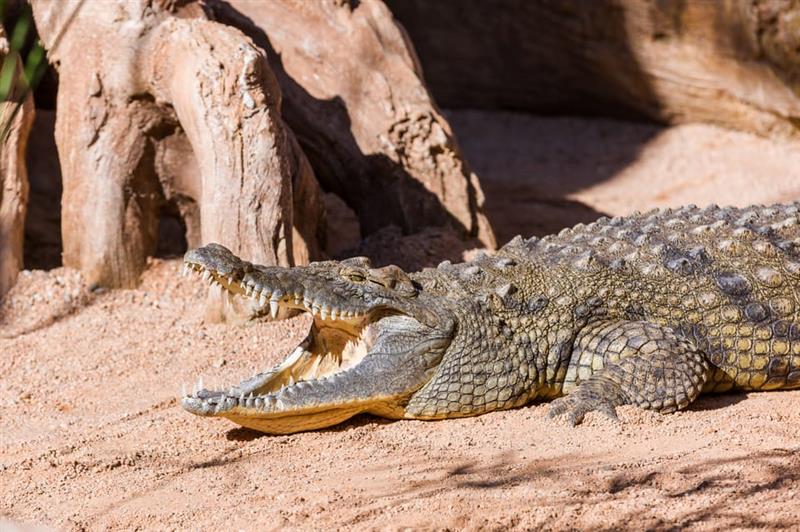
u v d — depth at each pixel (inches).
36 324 853.2
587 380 647.8
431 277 673.0
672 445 574.2
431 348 632.4
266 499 530.9
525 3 1615.4
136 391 725.9
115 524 514.0
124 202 903.1
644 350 647.1
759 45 1462.8
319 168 1023.6
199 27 871.1
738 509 478.9
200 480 565.9
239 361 766.5
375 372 618.5
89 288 896.9
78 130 901.2
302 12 1034.7
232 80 834.8
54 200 1144.8
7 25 914.1
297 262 890.7
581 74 1617.9
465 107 1715.1
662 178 1397.6
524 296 667.4
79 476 585.3
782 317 683.4
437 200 995.9
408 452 585.0
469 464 560.1
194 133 850.8
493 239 1012.5
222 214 831.7
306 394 601.3
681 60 1530.5
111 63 890.1
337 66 1019.9
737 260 701.3
